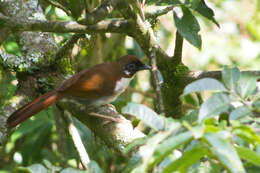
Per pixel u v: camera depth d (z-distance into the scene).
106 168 10.40
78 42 9.05
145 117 4.46
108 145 7.77
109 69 9.24
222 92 4.63
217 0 15.38
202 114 4.28
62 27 7.20
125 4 7.37
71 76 9.05
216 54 14.63
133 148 6.69
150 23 9.18
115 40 12.21
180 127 4.33
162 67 8.84
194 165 4.63
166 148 3.80
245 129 3.87
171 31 13.82
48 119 10.87
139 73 13.03
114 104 9.98
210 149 3.78
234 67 4.86
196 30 7.40
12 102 8.38
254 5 15.29
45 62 8.99
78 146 8.09
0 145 7.82
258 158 3.93
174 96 9.16
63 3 7.36
